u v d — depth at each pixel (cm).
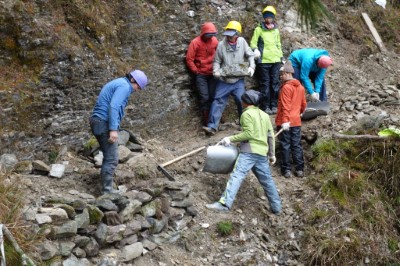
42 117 697
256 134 688
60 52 722
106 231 571
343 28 1148
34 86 695
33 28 707
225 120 916
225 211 696
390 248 709
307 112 861
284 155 780
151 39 864
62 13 759
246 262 642
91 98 751
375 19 1218
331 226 704
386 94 933
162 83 858
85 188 644
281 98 774
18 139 665
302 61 856
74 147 723
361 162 794
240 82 855
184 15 915
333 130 846
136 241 603
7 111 661
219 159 697
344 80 1019
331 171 773
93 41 779
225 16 962
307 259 670
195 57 876
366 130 830
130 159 706
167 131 850
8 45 689
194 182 736
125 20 843
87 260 543
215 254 646
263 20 1001
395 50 1173
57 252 516
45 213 527
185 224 664
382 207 743
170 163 734
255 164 697
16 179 585
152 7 895
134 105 815
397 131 791
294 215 721
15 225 495
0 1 693
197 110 895
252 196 734
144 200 627
